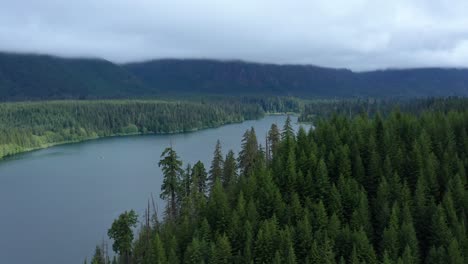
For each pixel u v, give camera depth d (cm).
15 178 14812
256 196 6438
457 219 5391
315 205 5834
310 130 8525
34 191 13025
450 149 6912
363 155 7175
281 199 6194
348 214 5981
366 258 5034
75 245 9138
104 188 13212
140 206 11331
